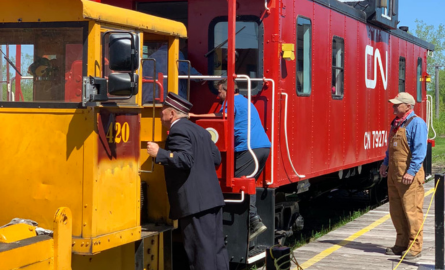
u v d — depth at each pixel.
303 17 7.74
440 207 6.31
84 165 4.24
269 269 4.89
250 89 6.38
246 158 6.54
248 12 7.05
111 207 4.44
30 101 4.45
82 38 4.32
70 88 4.36
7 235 3.77
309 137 8.02
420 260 7.10
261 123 6.96
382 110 11.72
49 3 4.40
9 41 4.54
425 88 15.59
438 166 19.16
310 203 12.23
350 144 9.78
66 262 4.02
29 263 3.74
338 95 9.23
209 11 7.22
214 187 5.27
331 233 8.82
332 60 8.91
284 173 7.23
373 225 9.43
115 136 4.47
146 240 5.13
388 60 12.12
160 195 5.48
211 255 5.19
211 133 6.31
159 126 5.49
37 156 4.37
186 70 7.02
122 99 4.42
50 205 4.34
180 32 5.41
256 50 7.04
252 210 6.52
